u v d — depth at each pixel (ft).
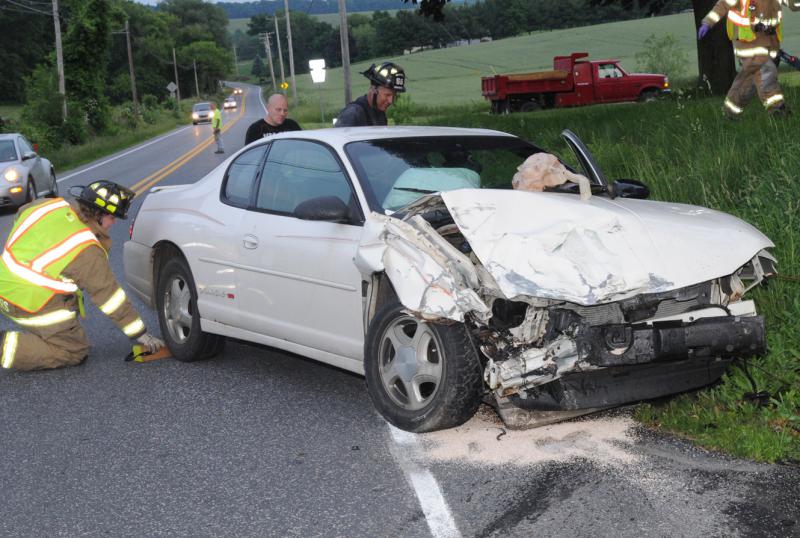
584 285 12.81
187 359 20.77
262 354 21.35
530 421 14.58
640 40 322.55
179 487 13.57
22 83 353.72
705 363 14.66
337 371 19.54
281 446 15.05
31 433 16.39
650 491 12.40
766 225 21.09
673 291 13.71
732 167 27.25
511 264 13.14
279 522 12.21
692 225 14.56
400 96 87.66
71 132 146.41
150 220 21.86
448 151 17.84
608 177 33.22
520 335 13.65
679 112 44.39
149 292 21.94
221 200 19.95
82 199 20.75
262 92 538.88
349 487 13.20
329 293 16.53
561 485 12.75
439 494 12.72
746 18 34.94
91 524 12.46
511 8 499.10
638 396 13.99
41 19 358.84
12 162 56.80
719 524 11.36
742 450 13.53
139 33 526.57
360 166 16.96
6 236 45.21
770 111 35.24
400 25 545.03
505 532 11.48
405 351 14.87
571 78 121.08
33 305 20.08
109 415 17.22
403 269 14.02
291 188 18.17
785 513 11.57
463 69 318.86
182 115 332.39
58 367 20.76
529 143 19.15
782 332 17.07
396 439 14.97
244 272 18.62
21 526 12.51
